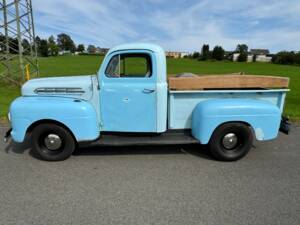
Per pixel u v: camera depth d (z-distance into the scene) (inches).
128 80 154.9
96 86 157.2
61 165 153.9
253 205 114.6
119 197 119.9
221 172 146.3
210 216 106.7
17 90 418.6
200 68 1414.9
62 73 820.6
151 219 104.6
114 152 173.9
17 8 436.5
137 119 160.9
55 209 110.8
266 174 144.3
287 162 160.7
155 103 157.0
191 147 183.8
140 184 131.8
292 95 436.8
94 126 155.8
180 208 111.9
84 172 144.9
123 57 153.9
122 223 102.1
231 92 159.3
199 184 132.4
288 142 195.6
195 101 161.3
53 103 150.9
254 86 161.3
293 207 113.3
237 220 104.4
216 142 157.1
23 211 109.5
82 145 156.6
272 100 163.6
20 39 454.0
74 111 149.4
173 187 129.2
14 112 150.5
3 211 109.4
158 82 154.1
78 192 124.1
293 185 132.3
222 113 151.7
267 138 159.2
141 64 154.6
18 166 152.3
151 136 166.2
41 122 154.2
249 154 173.0
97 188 127.8
